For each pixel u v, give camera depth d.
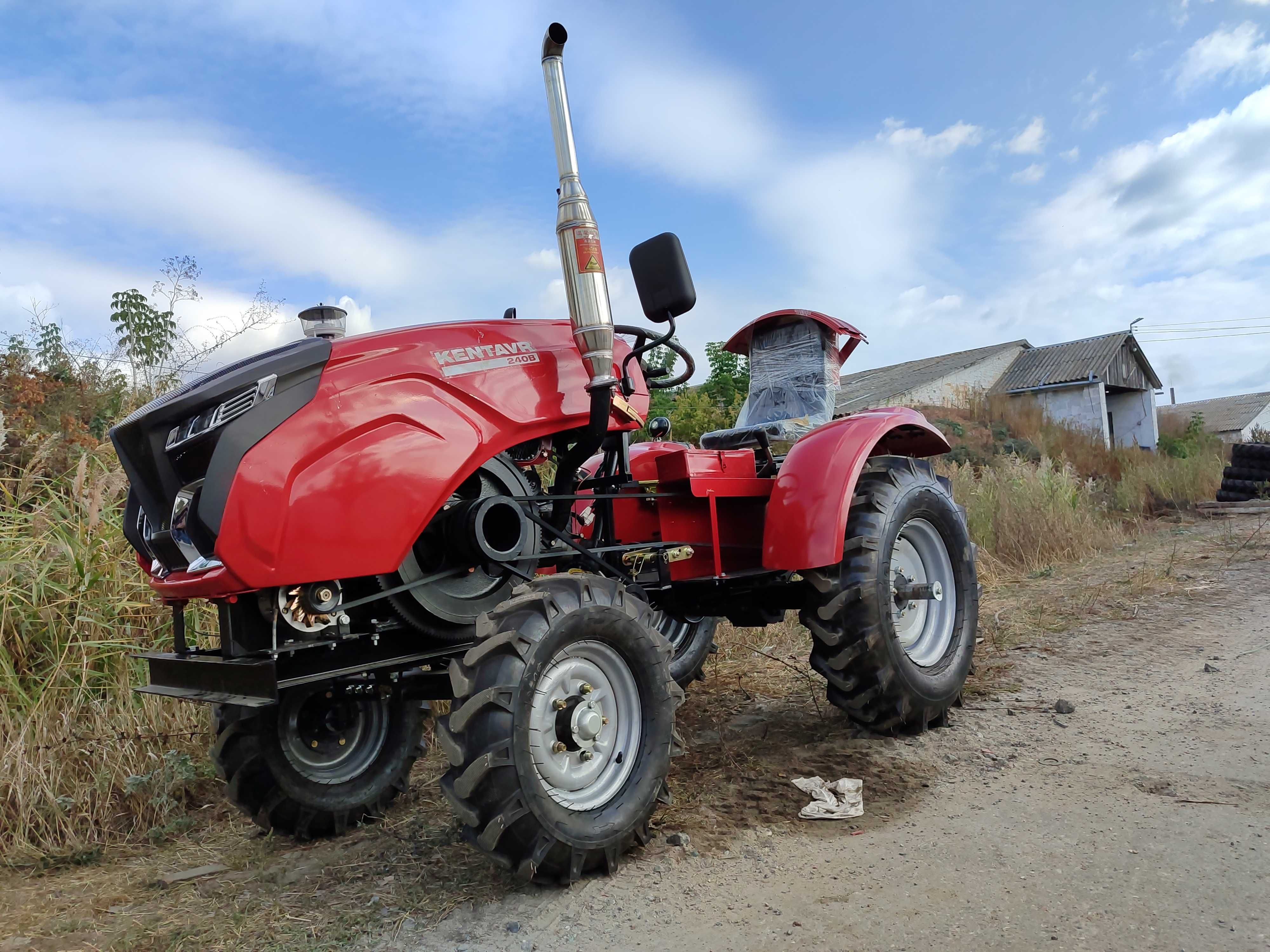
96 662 3.69
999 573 7.65
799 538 3.31
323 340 2.46
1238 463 12.91
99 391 5.82
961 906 2.09
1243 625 4.96
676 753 2.73
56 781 3.17
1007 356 25.95
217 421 2.24
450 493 2.55
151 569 2.66
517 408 2.76
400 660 2.59
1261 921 1.93
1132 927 1.94
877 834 2.58
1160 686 3.91
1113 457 17.23
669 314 2.91
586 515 3.55
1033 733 3.42
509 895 2.37
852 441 3.47
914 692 3.41
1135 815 2.56
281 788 2.93
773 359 4.41
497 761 2.24
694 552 3.57
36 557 3.83
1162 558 7.75
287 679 2.38
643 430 3.55
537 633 2.36
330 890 2.52
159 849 3.02
